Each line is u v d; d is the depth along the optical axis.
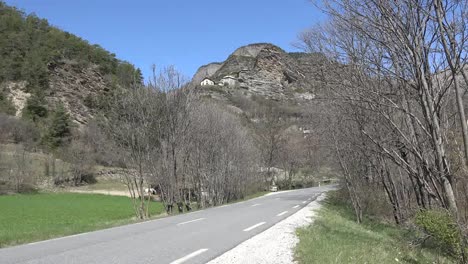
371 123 11.54
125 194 61.47
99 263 7.87
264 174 70.25
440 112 8.05
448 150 8.09
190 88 31.16
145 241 10.93
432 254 10.88
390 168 19.52
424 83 7.70
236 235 12.44
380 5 7.46
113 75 116.94
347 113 11.79
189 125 30.80
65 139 84.25
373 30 7.98
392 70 8.30
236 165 43.34
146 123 28.08
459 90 7.18
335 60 9.12
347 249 9.70
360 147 15.16
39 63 108.44
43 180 68.25
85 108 105.06
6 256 8.60
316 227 15.17
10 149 71.56
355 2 7.79
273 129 75.50
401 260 9.97
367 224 21.50
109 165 74.50
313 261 8.19
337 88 9.24
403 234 16.66
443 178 7.92
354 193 22.67
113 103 30.70
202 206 34.16
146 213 26.80
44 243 10.65
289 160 76.62
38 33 120.25
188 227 14.63
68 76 111.31
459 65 7.02
